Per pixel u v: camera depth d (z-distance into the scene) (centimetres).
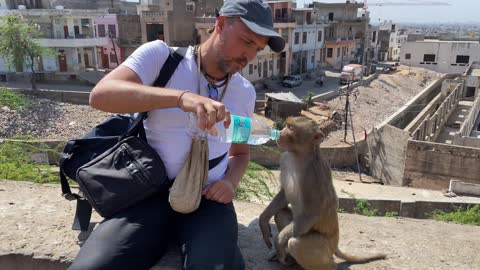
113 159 99
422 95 1400
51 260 117
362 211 432
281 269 120
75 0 1603
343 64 1978
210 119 79
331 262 116
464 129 843
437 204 432
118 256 90
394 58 2797
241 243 132
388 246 138
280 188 126
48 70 1288
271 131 120
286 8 1450
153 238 97
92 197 98
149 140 102
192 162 96
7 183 171
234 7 89
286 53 1465
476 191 600
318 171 115
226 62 95
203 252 92
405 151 721
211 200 105
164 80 97
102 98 87
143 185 96
